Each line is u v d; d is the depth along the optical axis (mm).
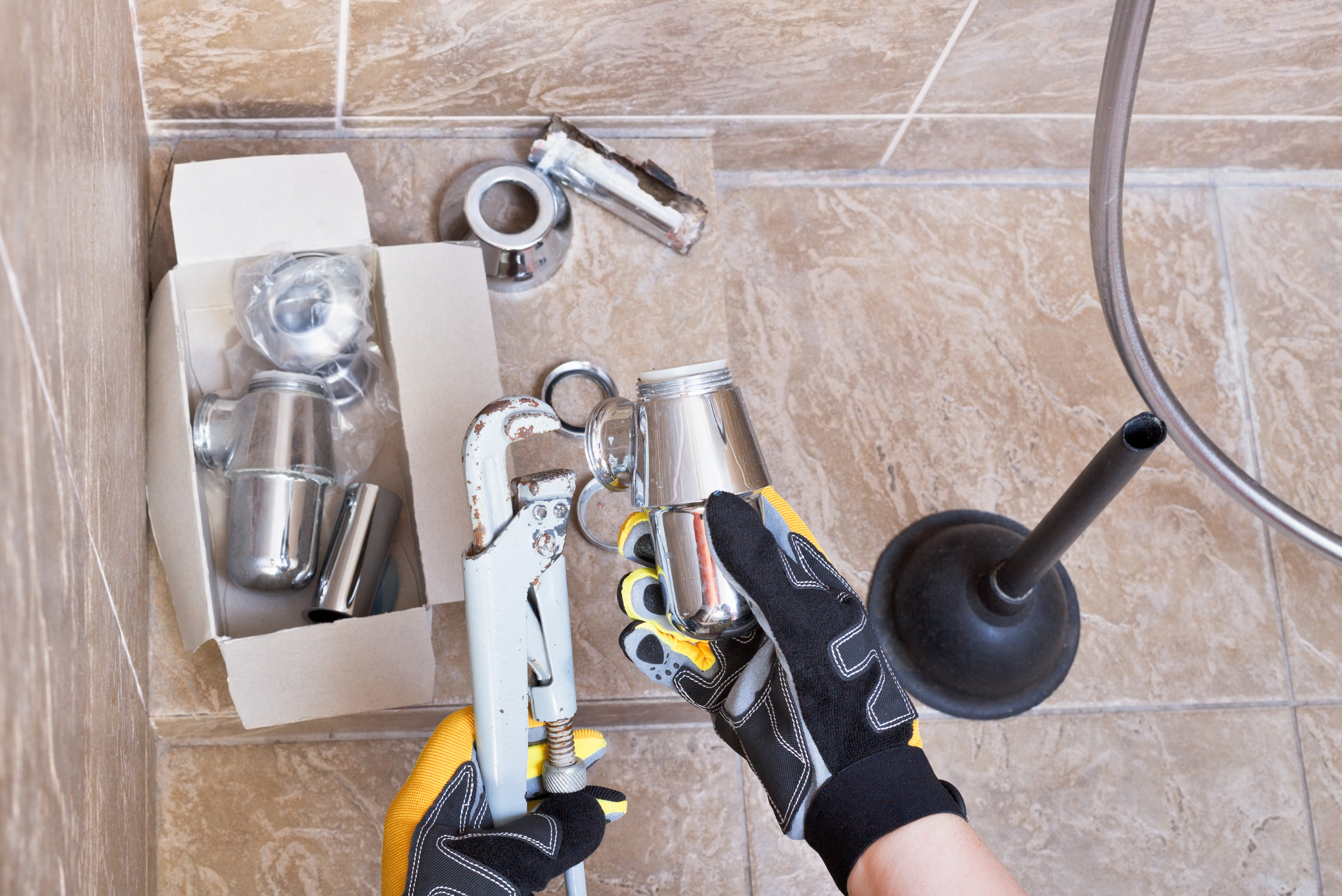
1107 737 994
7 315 373
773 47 863
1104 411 1062
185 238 762
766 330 1031
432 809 624
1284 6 882
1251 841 989
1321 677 1028
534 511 564
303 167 779
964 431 1038
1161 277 1110
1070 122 1008
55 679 428
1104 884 970
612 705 852
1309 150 1104
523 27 812
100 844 558
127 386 679
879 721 596
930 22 852
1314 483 1077
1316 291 1126
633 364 894
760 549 571
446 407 765
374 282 817
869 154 1041
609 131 949
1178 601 1029
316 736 906
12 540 363
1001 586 895
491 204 907
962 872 555
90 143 579
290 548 739
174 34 771
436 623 829
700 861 929
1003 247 1084
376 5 770
